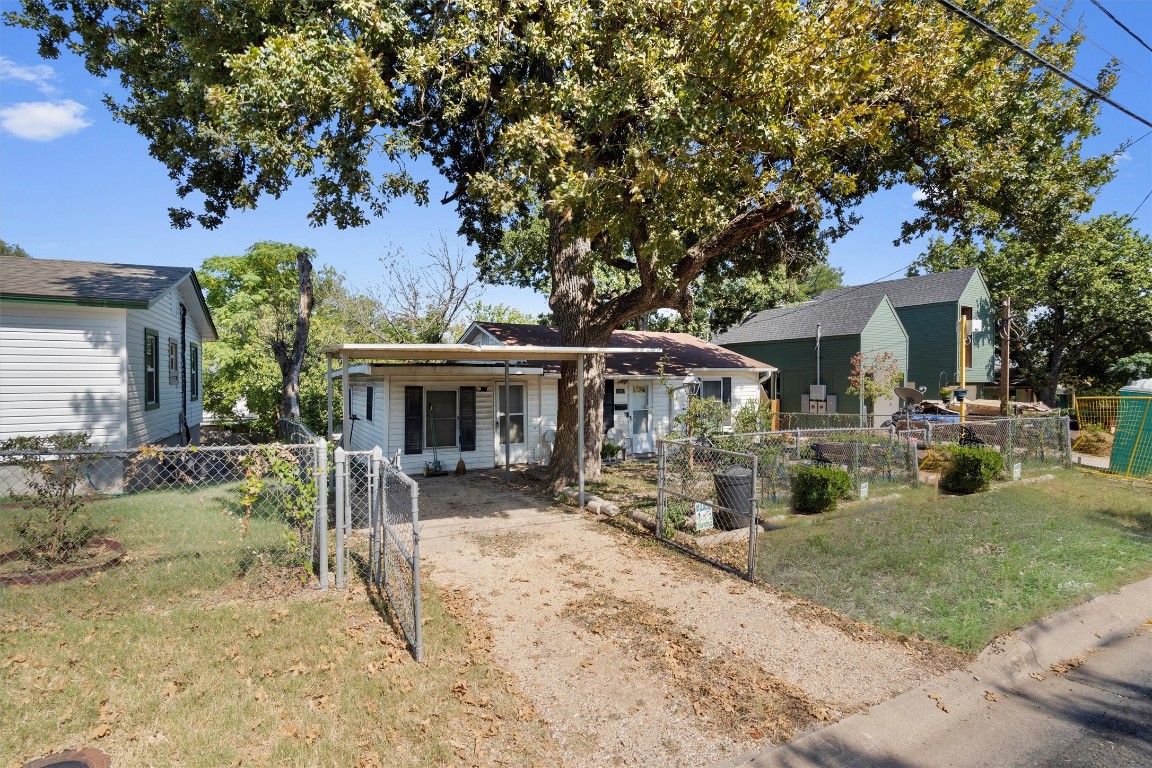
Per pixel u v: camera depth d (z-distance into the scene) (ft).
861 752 12.62
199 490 33.65
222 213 41.52
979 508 32.94
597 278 83.87
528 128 28.30
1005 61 35.88
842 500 34.83
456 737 12.51
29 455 18.61
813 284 167.32
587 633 17.76
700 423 47.80
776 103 27.94
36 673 13.99
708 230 34.45
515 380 53.21
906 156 38.37
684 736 12.88
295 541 20.38
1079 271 83.56
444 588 21.25
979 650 16.89
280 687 13.87
